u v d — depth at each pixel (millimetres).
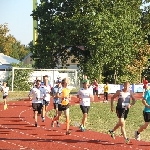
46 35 51719
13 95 40750
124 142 13359
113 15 50281
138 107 30875
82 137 14391
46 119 20281
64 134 15031
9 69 53250
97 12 50188
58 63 56031
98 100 38688
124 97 12820
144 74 66375
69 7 52125
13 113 23469
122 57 52094
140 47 59000
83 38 50969
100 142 13336
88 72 51438
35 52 52938
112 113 25047
